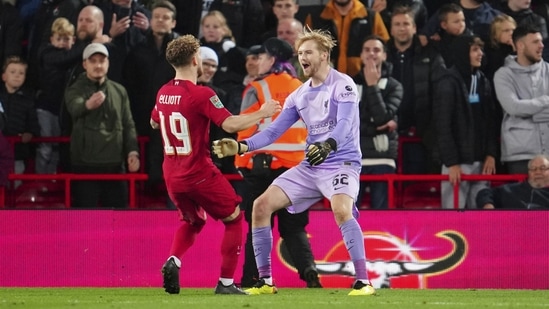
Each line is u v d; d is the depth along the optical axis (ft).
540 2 164.55
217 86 152.25
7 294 109.50
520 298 102.06
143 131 154.10
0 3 160.56
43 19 159.02
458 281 129.29
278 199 101.14
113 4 158.51
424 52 148.77
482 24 155.84
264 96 120.26
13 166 142.31
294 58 144.15
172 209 131.64
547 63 143.95
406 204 153.07
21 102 150.71
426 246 129.59
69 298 99.14
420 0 160.35
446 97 141.90
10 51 158.20
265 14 164.45
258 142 98.68
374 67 140.87
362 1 161.58
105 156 142.92
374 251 129.90
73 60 152.76
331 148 92.84
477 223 129.70
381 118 140.15
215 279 130.93
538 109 140.97
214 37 154.30
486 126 145.79
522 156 142.10
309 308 80.23
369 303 86.94
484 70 150.92
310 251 120.78
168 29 151.12
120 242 131.64
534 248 129.18
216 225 131.44
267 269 103.45
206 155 95.76
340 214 96.58
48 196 155.02
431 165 149.59
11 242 132.05
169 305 83.05
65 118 149.07
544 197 136.36
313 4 159.63
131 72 152.56
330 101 99.09
